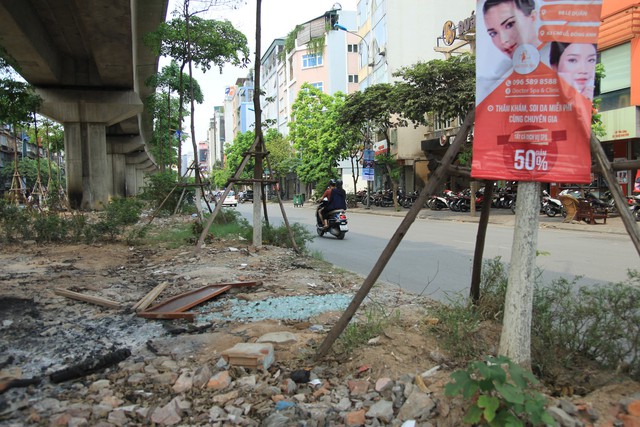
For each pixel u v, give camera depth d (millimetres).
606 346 3357
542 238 12812
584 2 2969
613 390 2969
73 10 17375
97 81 24578
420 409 2830
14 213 12484
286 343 3996
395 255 9898
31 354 3865
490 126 3152
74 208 26062
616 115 17969
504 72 3100
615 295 3510
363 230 16203
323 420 2832
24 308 5195
